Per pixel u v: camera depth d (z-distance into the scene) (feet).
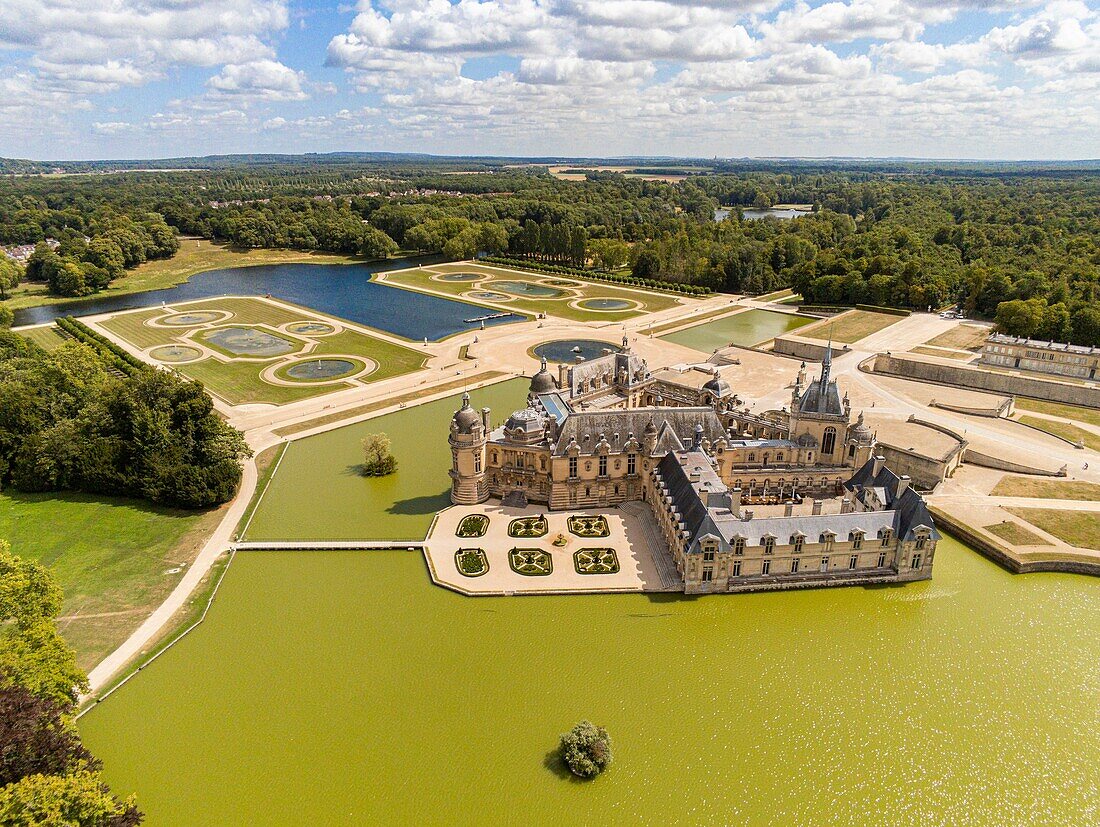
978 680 330.13
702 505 396.37
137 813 235.61
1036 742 294.87
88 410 550.36
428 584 405.39
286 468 561.43
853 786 273.33
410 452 591.78
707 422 497.46
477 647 352.08
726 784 273.54
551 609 380.99
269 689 324.80
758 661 341.82
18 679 267.59
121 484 508.53
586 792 270.87
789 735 297.53
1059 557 419.13
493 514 483.51
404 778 277.23
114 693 322.96
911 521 397.39
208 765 284.20
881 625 368.89
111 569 421.59
